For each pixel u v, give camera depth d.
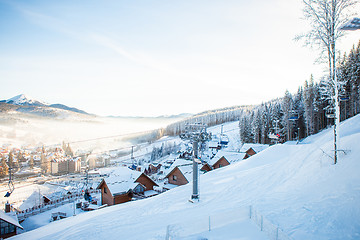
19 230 31.55
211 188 22.67
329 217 10.27
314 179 15.32
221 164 56.97
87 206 37.78
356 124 33.16
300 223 10.56
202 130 20.59
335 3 15.96
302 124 80.25
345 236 8.73
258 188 18.80
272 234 10.11
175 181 43.53
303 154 22.66
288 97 79.19
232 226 11.99
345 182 12.48
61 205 43.44
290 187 16.25
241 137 101.94
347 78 60.75
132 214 18.61
